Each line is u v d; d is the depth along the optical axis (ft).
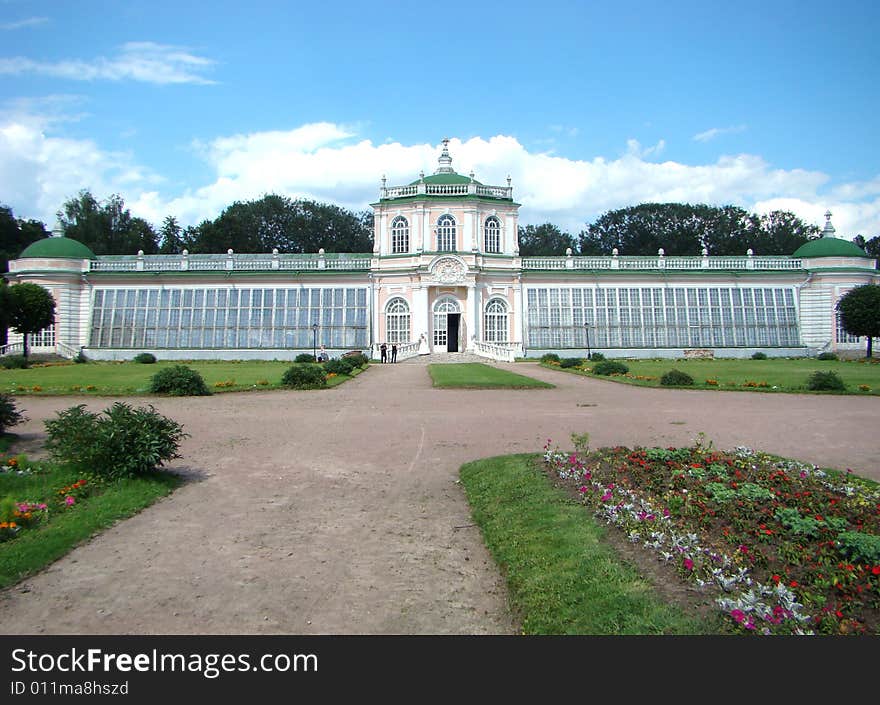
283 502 46.34
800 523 33.53
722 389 114.93
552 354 200.34
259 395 108.06
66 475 48.08
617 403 96.48
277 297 231.30
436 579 33.40
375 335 227.81
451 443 65.87
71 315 226.99
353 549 37.47
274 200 368.07
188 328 228.84
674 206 377.30
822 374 113.91
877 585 26.99
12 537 37.09
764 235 377.71
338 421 79.51
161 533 39.83
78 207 353.10
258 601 30.60
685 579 29.35
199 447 64.13
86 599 30.76
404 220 234.38
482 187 236.63
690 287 236.22
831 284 232.12
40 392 106.22
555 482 46.68
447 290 226.38
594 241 397.19
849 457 57.41
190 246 351.46
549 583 30.83
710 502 38.83
